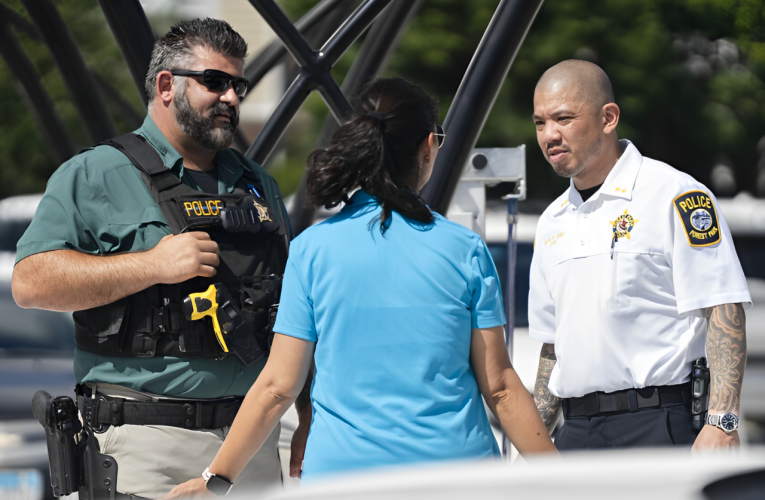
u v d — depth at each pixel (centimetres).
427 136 789
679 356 966
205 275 894
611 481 438
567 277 1024
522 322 1992
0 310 1925
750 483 421
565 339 1024
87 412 920
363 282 746
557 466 477
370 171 764
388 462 728
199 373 914
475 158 1273
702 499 404
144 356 907
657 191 986
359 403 739
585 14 3844
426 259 748
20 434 1439
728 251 952
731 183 4862
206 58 941
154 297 904
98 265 877
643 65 3850
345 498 447
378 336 741
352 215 774
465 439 740
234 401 941
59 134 1561
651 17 3838
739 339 934
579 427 1016
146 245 916
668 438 961
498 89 1150
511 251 1270
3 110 3834
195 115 941
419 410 732
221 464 804
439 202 1152
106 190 919
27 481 1364
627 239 988
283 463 1274
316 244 770
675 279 962
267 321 947
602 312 990
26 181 4391
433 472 486
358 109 802
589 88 1002
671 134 4222
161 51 957
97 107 1344
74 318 941
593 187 1038
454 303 748
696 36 3716
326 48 1195
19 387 1647
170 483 911
